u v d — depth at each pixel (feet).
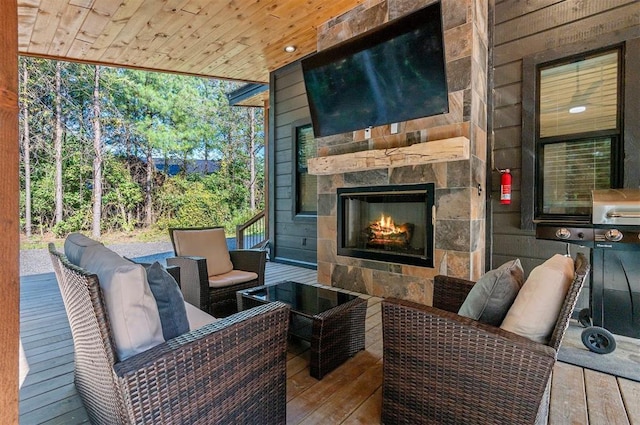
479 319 4.81
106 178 30.45
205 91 37.37
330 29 12.91
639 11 8.63
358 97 11.62
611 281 7.64
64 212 28.48
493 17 10.94
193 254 10.11
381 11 11.44
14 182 1.97
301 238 17.97
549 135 10.14
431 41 9.49
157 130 33.47
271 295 8.00
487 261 11.10
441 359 4.47
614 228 7.27
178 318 4.42
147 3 10.92
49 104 27.86
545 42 10.00
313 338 6.41
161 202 33.96
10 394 1.96
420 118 10.52
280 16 12.39
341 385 6.15
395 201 12.01
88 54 14.71
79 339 4.65
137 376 3.25
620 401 5.62
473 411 4.25
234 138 40.16
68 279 4.22
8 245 1.94
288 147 18.53
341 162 12.21
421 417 4.66
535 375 3.85
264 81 20.39
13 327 1.97
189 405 3.64
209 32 13.24
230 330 4.04
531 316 4.28
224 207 38.88
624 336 7.77
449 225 10.17
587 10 9.32
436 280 6.95
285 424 4.92
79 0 10.50
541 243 10.22
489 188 11.07
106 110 30.48
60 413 5.33
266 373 4.55
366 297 11.91
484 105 10.91
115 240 30.91
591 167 9.55
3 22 1.92
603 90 9.29
